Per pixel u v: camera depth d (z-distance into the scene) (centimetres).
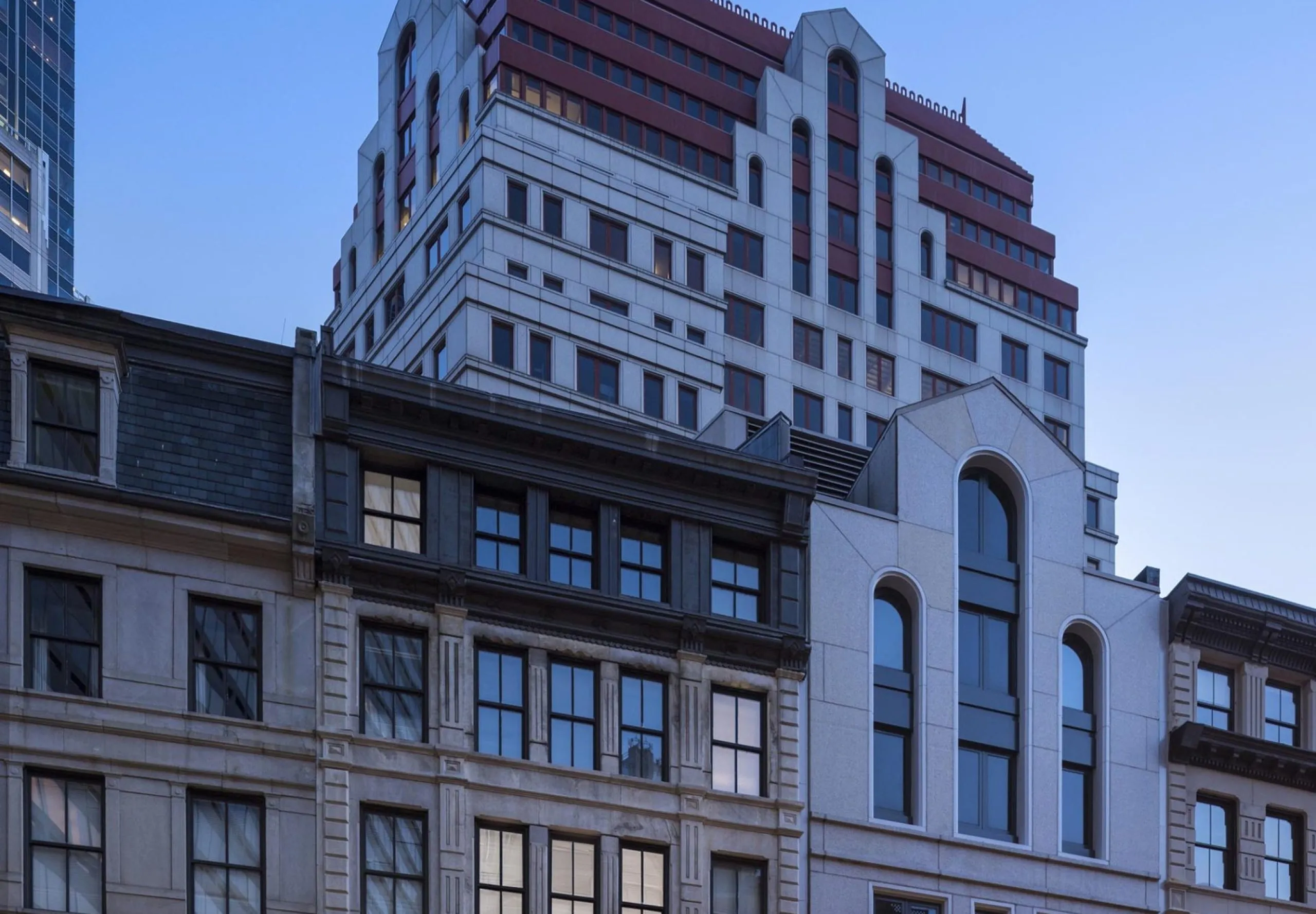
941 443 5694
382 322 10612
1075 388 12938
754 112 11650
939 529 5603
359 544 4625
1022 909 5416
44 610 4281
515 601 4800
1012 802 5553
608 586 4950
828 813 5150
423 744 4572
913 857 5262
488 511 4875
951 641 5519
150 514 4391
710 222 10712
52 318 4400
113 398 4441
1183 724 5831
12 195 14575
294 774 4409
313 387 4678
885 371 11769
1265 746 5931
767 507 5253
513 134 9944
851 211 11956
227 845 4316
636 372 9938
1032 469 5825
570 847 4722
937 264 12369
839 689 5281
